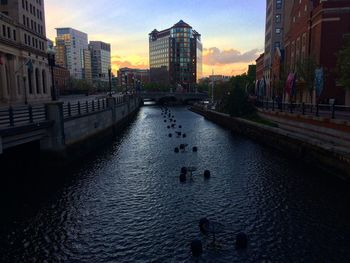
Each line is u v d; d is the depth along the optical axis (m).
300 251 12.97
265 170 24.94
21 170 23.33
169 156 30.81
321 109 37.72
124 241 13.85
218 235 14.32
